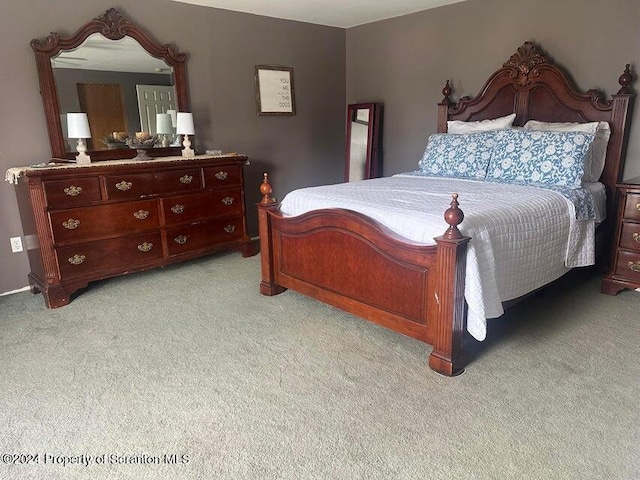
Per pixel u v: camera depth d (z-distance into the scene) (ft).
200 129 13.66
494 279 7.15
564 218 8.81
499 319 8.97
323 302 9.29
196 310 9.70
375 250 7.82
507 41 12.55
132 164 10.77
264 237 10.12
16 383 7.04
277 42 14.98
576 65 11.41
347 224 8.18
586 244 9.59
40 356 7.86
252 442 5.68
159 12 12.30
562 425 5.88
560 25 11.51
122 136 12.00
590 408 6.21
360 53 16.42
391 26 15.20
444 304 6.83
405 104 15.42
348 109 16.71
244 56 14.26
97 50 11.33
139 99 12.19
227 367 7.43
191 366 7.48
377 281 7.95
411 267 7.32
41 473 5.24
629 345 7.89
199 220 12.32
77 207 10.12
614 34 10.72
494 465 5.23
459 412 6.18
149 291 10.82
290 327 8.82
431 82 14.52
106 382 7.04
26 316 9.53
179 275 11.91
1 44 10.07
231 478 5.11
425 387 6.77
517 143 10.64
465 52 13.51
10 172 9.91
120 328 8.91
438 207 7.97
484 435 5.72
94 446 5.66
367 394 6.63
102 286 11.17
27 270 11.21
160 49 12.35
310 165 16.81
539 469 5.15
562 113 11.61
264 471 5.21
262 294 10.50
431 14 14.05
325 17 14.90
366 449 5.52
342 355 7.74
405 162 15.87
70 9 10.84
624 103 10.49
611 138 10.79
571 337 8.21
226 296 10.46
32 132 10.75
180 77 12.86
